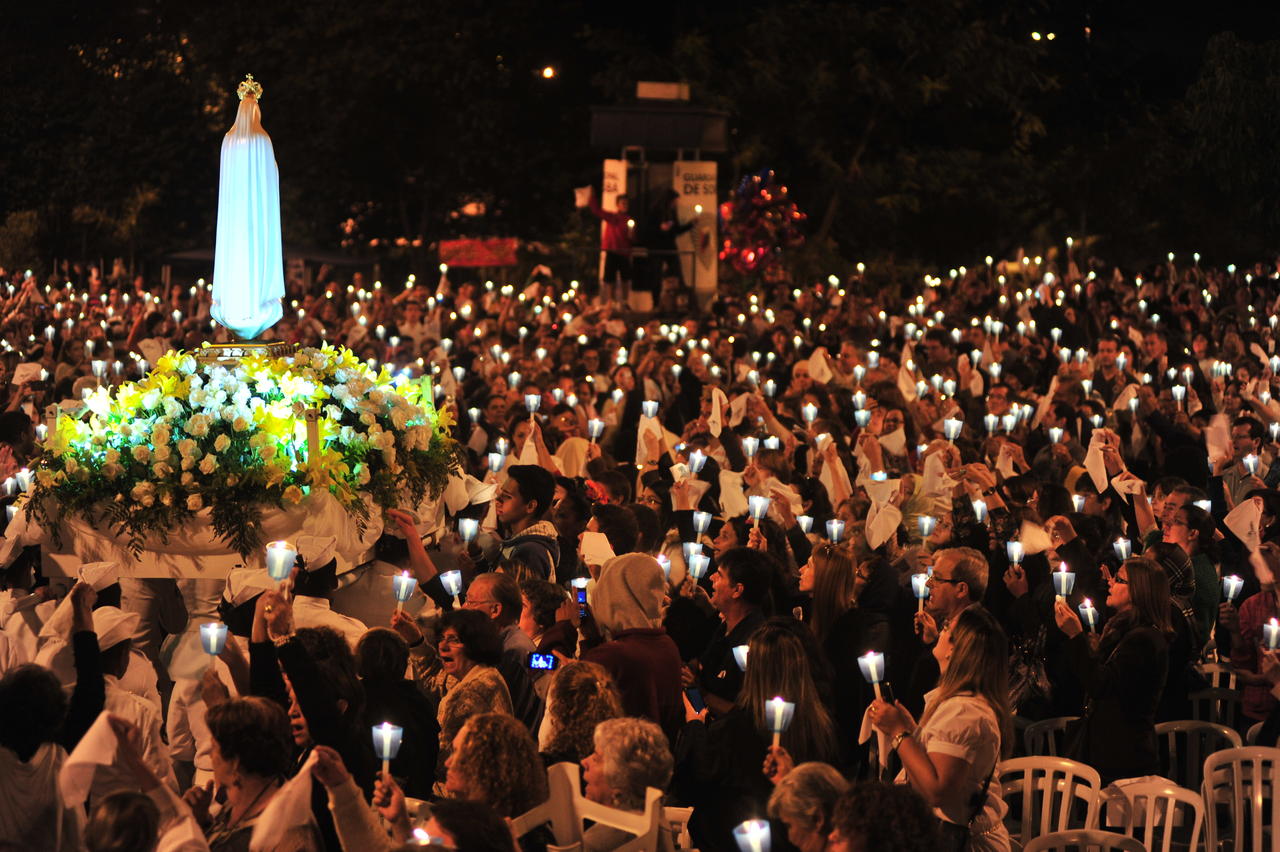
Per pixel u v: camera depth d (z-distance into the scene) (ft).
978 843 21.53
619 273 104.94
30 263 135.44
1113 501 41.27
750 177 110.83
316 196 143.74
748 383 58.08
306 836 18.79
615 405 56.29
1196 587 33.53
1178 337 73.82
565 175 144.77
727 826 22.33
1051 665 30.96
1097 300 87.20
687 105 108.17
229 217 34.30
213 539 32.53
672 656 25.77
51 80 142.82
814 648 24.53
